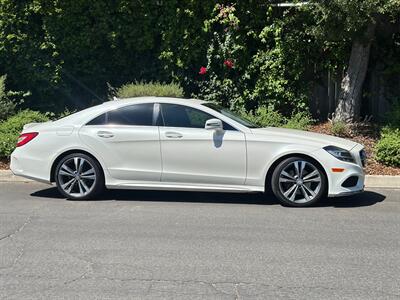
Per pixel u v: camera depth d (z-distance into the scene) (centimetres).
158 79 1485
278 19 1378
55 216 789
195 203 877
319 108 1426
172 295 496
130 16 1455
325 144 841
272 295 497
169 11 1446
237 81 1444
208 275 547
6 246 645
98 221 761
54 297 493
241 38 1412
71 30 1464
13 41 1470
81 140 880
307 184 842
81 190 889
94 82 1503
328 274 551
